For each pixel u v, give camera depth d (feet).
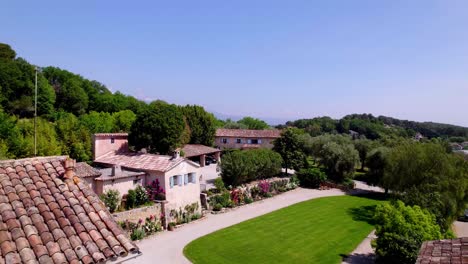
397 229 85.30
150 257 86.74
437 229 86.69
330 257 93.35
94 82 404.77
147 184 118.73
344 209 147.02
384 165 176.86
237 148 294.46
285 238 106.83
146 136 156.56
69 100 309.22
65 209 30.32
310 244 102.83
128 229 99.76
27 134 139.64
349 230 118.52
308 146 242.37
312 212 139.23
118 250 27.68
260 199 156.15
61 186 33.19
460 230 129.39
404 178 150.30
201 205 131.75
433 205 105.60
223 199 137.80
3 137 131.13
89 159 146.61
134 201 107.96
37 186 32.42
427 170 145.07
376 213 92.94
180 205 121.19
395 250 81.51
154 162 123.75
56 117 253.65
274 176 196.44
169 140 159.84
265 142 294.66
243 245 98.63
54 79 337.11
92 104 339.57
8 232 26.35
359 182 217.36
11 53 313.73
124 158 134.82
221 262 85.81
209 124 248.32
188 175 125.39
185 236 103.86
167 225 111.14
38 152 130.11
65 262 25.20
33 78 263.70
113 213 99.25
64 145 143.54
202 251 91.91
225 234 107.04
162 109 164.45
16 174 33.65
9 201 29.68
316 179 188.55
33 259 24.58
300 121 570.05
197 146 228.84
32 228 27.14
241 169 157.58
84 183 35.04
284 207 144.66
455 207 112.47
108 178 105.81
